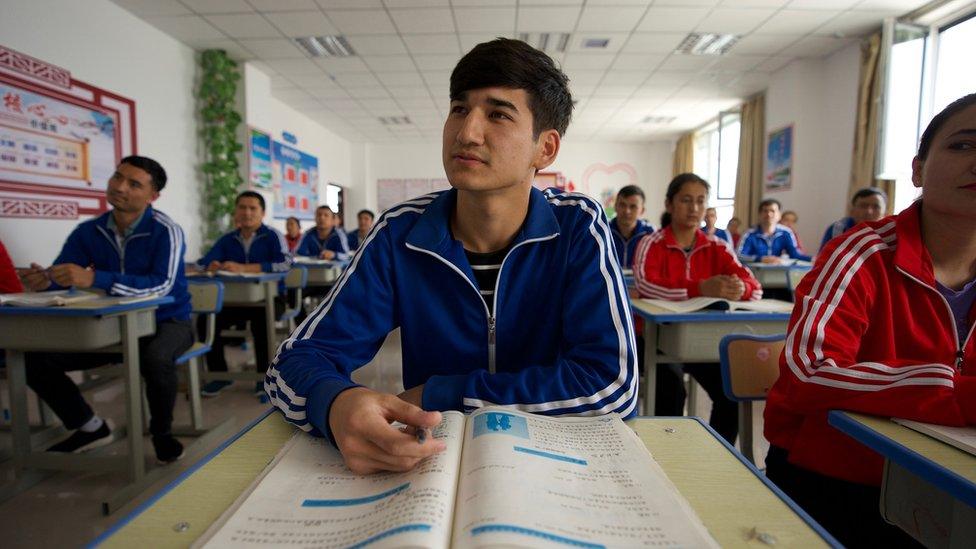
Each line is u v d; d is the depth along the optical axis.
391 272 0.82
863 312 0.87
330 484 0.46
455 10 4.02
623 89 6.20
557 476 0.45
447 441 0.51
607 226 0.82
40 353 1.85
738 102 6.75
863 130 4.61
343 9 3.98
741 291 1.98
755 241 4.89
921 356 0.90
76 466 1.72
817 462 0.90
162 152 4.35
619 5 3.96
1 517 1.57
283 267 3.55
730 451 0.56
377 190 9.70
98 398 2.67
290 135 7.00
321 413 0.55
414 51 4.88
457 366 0.83
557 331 0.82
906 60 4.27
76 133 3.46
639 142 9.47
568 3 3.92
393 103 6.74
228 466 0.52
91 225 2.22
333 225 5.52
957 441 0.60
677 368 1.91
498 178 0.71
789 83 5.36
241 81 5.15
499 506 0.38
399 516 0.37
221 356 2.99
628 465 0.49
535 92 0.70
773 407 0.97
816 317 0.85
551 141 0.78
